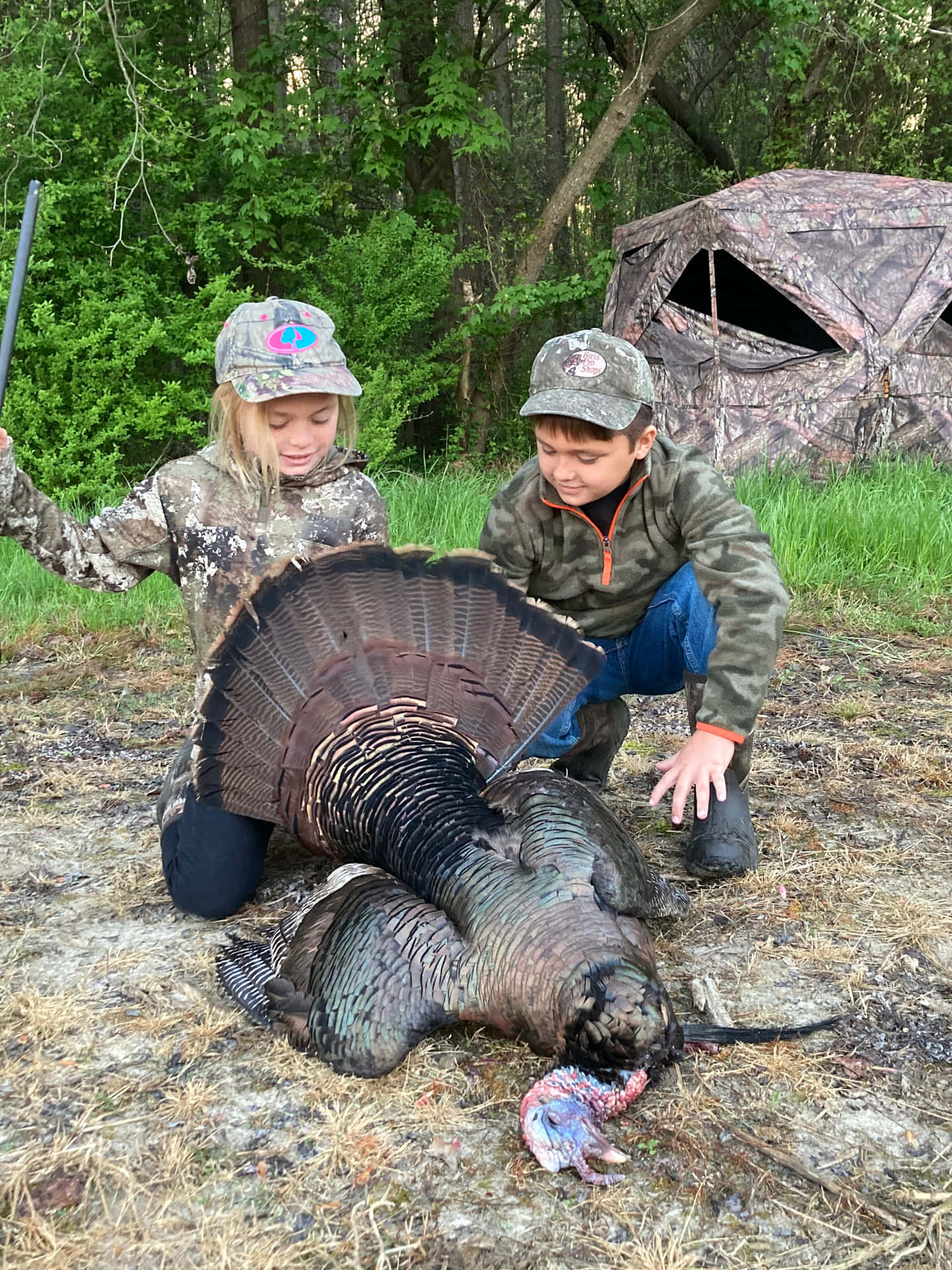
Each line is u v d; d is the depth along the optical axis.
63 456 4.72
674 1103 1.12
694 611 1.55
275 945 1.30
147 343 4.75
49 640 2.96
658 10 6.97
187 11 6.03
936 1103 1.12
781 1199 1.00
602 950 1.03
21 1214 0.99
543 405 1.36
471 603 1.42
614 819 1.30
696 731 1.43
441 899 1.15
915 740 2.15
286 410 1.47
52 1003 1.29
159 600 3.20
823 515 3.72
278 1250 0.95
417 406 7.65
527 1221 0.98
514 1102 1.12
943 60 8.05
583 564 1.60
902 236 5.14
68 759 2.12
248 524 1.54
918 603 3.17
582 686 1.41
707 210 5.13
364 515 1.60
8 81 4.84
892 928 1.45
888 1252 0.94
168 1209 1.00
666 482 1.52
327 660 1.38
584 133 9.98
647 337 5.68
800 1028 1.21
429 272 5.94
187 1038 1.23
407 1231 0.97
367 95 5.75
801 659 2.75
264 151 5.46
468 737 1.38
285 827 1.42
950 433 5.20
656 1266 0.92
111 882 1.62
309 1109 1.12
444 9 6.07
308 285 6.12
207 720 1.35
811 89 8.08
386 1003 1.11
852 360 5.06
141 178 4.87
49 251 5.01
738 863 1.55
